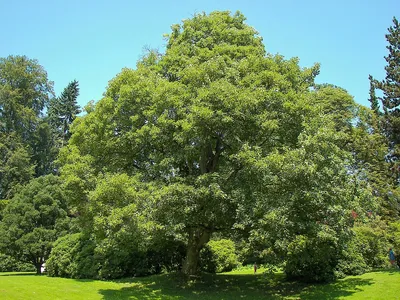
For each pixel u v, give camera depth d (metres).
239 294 15.83
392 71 21.33
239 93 13.67
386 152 21.88
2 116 42.03
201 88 14.12
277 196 13.27
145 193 13.45
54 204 21.97
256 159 13.20
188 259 18.47
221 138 15.13
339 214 13.80
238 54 16.48
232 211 14.85
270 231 12.68
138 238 13.71
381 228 18.17
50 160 45.78
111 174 14.79
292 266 16.66
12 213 21.97
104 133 15.58
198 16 18.69
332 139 14.20
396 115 20.38
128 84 15.53
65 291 14.05
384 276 15.82
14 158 38.31
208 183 14.09
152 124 14.77
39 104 46.12
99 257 19.28
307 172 12.54
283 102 14.45
